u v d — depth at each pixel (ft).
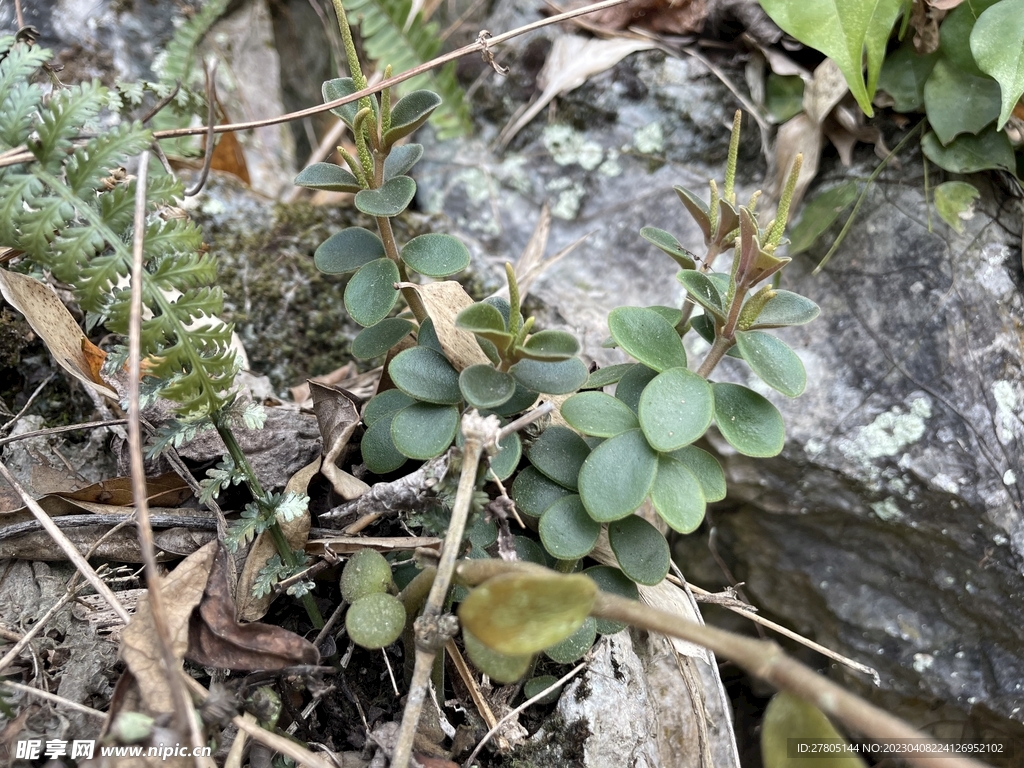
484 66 0.89
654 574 0.42
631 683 0.51
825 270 0.70
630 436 0.41
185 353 0.39
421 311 0.51
